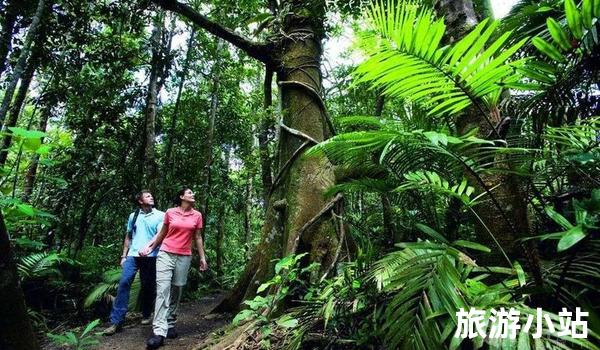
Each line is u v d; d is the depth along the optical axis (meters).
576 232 1.26
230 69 9.49
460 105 1.84
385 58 1.62
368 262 2.28
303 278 3.56
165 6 5.01
